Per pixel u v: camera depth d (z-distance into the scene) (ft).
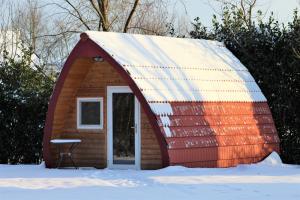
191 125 58.03
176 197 40.83
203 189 43.98
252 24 74.28
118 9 103.71
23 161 73.36
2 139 73.15
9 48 103.45
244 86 66.13
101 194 42.27
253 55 71.00
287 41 68.85
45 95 73.05
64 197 41.16
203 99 60.44
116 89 61.41
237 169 56.03
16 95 72.95
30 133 72.84
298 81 68.74
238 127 62.44
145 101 55.93
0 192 43.70
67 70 60.90
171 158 55.47
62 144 63.82
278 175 51.57
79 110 63.67
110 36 61.05
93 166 62.69
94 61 61.67
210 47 69.87
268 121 66.13
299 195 41.22
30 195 42.14
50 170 59.41
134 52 60.44
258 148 63.77
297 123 68.95
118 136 61.31
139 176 51.26
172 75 60.34
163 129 55.62
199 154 57.82
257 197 40.57
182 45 67.00
